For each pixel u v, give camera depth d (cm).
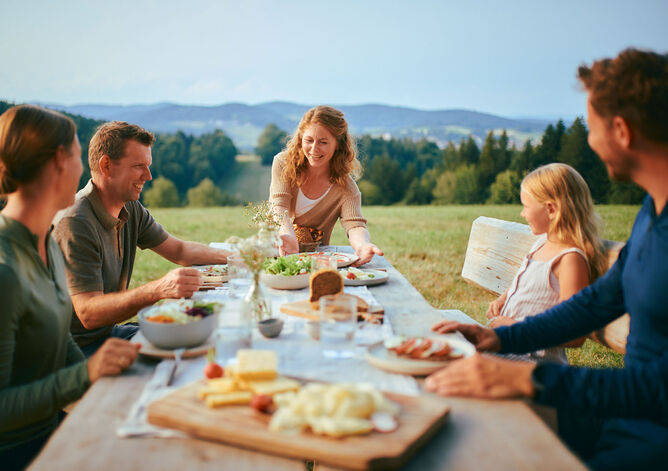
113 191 247
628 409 121
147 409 115
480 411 122
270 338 172
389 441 101
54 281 172
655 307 136
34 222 160
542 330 175
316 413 107
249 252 184
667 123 128
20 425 138
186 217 2211
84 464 99
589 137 144
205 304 174
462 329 176
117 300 209
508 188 4697
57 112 166
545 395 124
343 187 364
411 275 716
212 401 116
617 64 134
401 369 141
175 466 99
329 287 208
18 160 152
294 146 347
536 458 102
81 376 142
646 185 142
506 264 310
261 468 99
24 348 158
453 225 1631
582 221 225
